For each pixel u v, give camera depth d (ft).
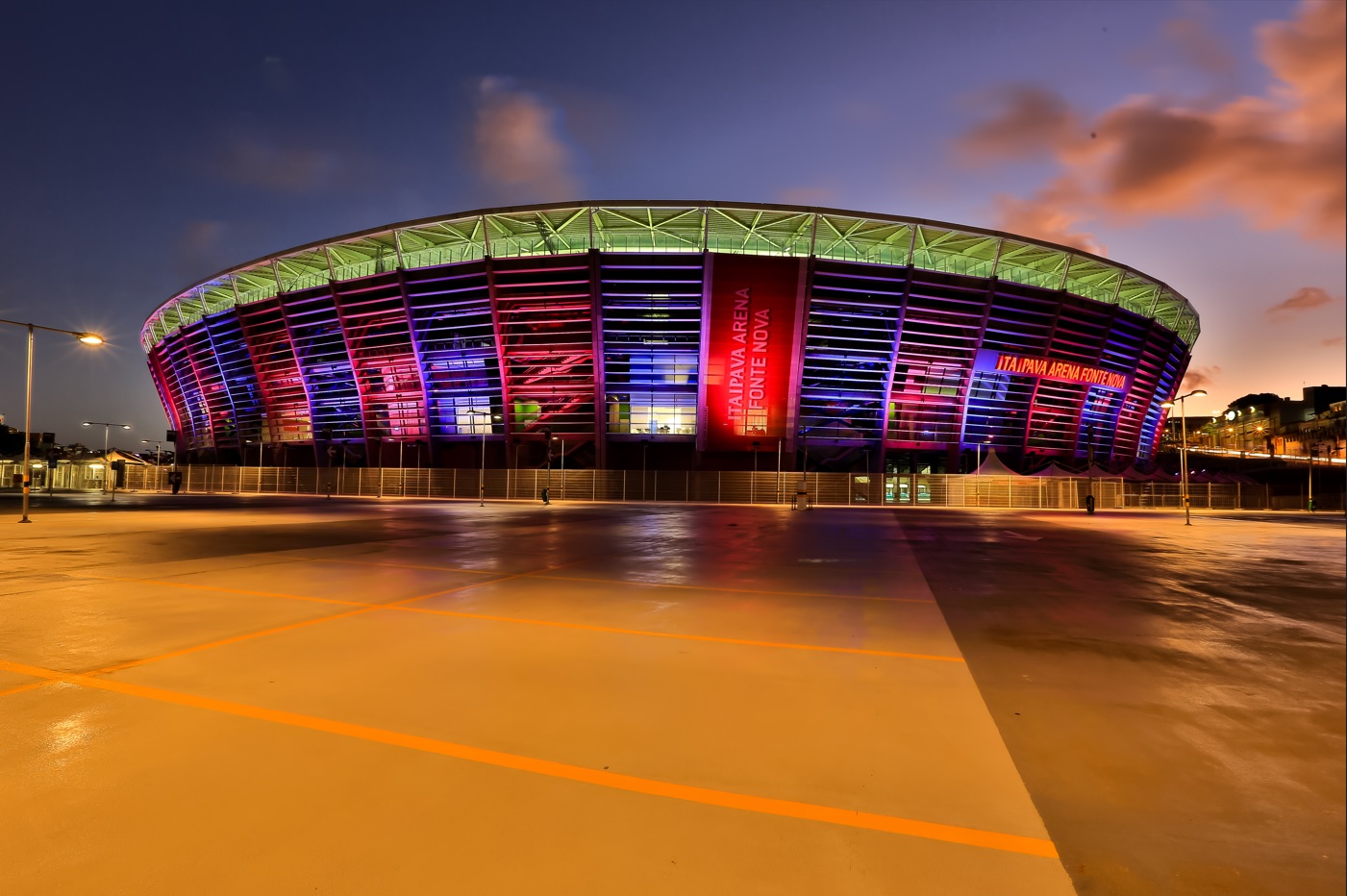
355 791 12.42
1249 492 212.02
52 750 14.26
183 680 19.66
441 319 203.21
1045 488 189.98
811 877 9.85
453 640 25.05
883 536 80.53
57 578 41.96
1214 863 10.55
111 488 272.92
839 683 19.76
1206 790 13.11
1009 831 11.37
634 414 202.49
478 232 198.70
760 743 14.92
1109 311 219.20
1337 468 274.77
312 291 214.48
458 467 217.97
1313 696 19.19
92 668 20.93
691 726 15.97
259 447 252.62
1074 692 19.20
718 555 58.18
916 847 10.77
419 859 10.22
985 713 17.19
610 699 18.03
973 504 190.60
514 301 194.49
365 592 36.70
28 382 93.86
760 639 25.53
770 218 188.85
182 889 9.46
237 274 233.14
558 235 199.21
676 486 197.36
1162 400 276.82
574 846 10.62
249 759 13.85
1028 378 215.31
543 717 16.51
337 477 222.48
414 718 16.38
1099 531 97.14
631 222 191.52
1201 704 18.39
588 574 45.01
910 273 192.65
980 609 32.86
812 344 197.57
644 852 10.46
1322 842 11.23
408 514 120.67
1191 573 49.08
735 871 9.96
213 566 48.01
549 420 205.05
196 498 194.18
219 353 247.70
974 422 215.51
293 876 9.77
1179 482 205.98
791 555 58.54
